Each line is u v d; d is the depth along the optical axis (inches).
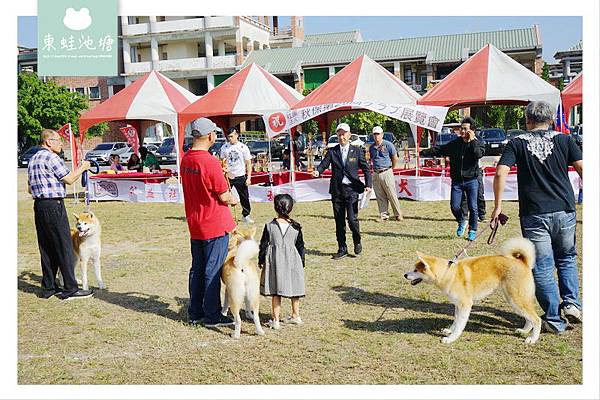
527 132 183.8
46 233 232.8
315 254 303.3
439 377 156.0
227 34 1387.8
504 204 460.4
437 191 498.3
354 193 288.4
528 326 181.9
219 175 192.2
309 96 511.5
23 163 1205.1
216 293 199.3
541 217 177.3
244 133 1213.1
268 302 226.8
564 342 174.7
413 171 569.6
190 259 306.8
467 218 393.1
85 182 548.4
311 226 391.2
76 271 284.5
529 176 178.7
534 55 1206.3
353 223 290.2
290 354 174.1
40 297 240.4
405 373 158.9
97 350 181.3
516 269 173.3
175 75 1425.9
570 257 186.4
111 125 1509.6
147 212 492.4
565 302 186.1
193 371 164.2
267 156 804.6
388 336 185.2
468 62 496.1
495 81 470.3
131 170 669.9
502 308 208.2
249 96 525.3
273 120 506.9
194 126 196.9
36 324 206.1
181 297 238.1
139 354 177.5
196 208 196.7
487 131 967.0
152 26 1422.2
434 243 320.5
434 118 463.2
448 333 183.9
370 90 489.7
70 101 1400.1
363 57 513.0
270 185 561.3
